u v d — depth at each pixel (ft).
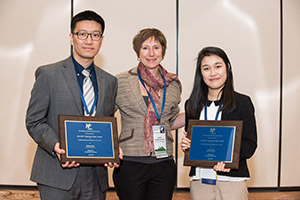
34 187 14.20
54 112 6.22
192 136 6.96
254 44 14.38
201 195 6.91
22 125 14.05
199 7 14.23
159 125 7.26
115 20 14.06
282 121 14.53
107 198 13.28
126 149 7.14
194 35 14.23
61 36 13.98
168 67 14.23
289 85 14.53
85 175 6.39
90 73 6.64
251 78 14.40
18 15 13.93
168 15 14.15
